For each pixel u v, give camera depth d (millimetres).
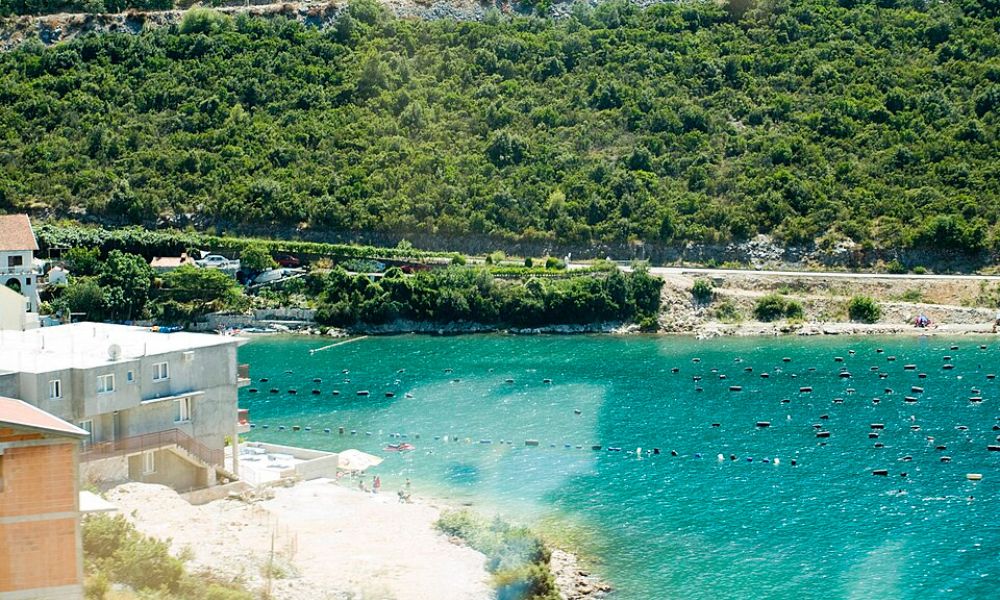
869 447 161250
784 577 119562
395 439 167250
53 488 73875
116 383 120125
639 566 122562
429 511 132750
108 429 122562
